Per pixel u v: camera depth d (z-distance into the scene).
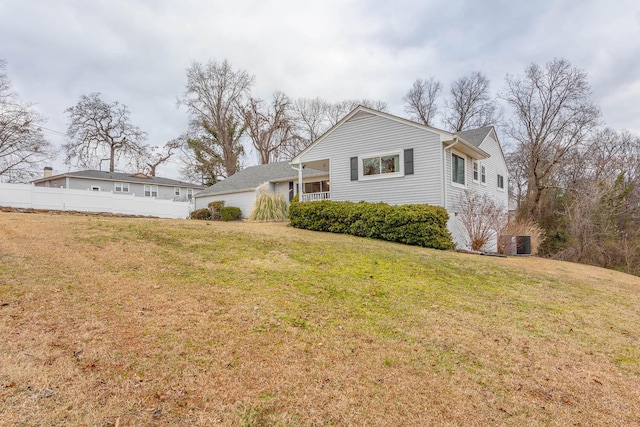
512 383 2.96
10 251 5.36
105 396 2.26
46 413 2.05
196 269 5.46
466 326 4.17
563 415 2.54
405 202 12.52
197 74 33.25
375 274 6.15
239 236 8.51
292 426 2.18
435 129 11.91
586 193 20.14
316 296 4.72
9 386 2.25
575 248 19.19
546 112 23.16
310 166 16.56
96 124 32.78
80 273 4.70
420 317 4.34
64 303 3.66
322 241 8.98
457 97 33.78
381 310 4.46
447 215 10.76
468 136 16.52
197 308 3.89
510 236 12.89
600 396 2.86
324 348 3.27
